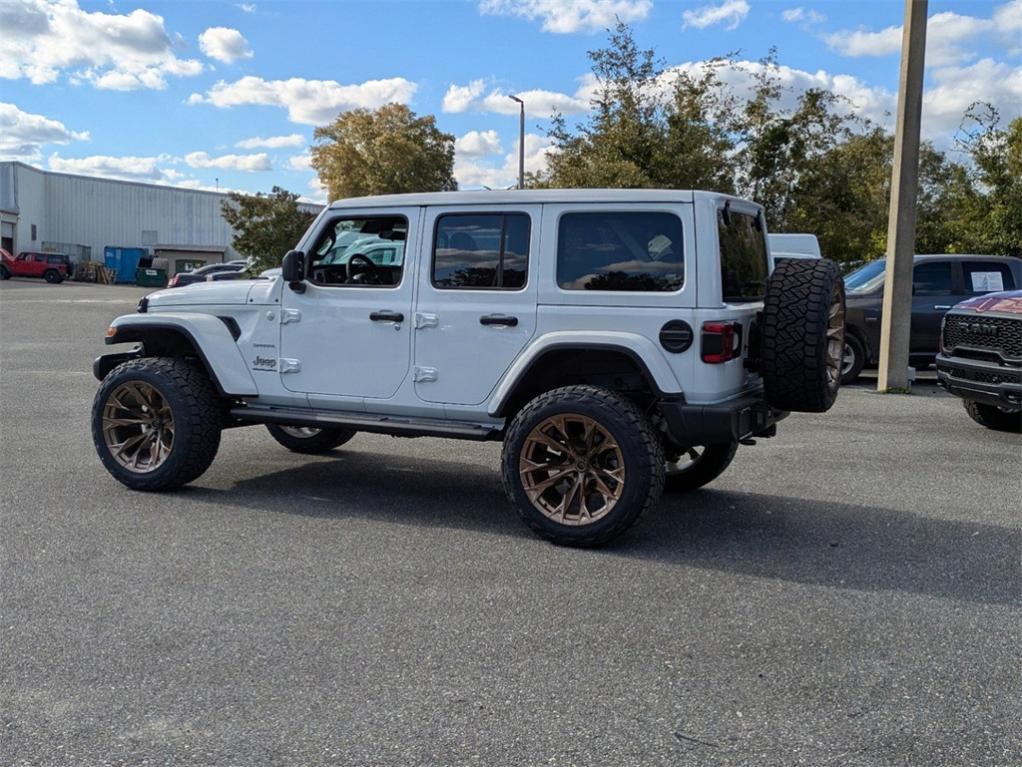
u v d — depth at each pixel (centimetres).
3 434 848
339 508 609
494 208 555
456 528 566
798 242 1569
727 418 502
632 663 372
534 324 543
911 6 1188
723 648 388
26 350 1633
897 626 416
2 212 6306
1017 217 2120
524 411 530
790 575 485
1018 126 2161
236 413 630
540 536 536
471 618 417
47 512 583
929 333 1334
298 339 611
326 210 607
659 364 512
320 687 347
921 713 332
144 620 409
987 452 830
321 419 602
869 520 598
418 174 5125
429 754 300
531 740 310
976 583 476
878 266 1390
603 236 532
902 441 881
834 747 308
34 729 313
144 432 644
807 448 842
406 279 578
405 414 588
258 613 419
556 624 412
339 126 5191
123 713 325
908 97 1209
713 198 518
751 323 548
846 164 2650
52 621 406
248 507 606
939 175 3703
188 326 634
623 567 495
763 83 2519
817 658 379
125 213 7275
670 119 2328
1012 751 307
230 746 304
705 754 302
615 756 300
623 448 507
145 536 536
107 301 3344
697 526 579
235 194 4053
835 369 565
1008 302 900
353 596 443
